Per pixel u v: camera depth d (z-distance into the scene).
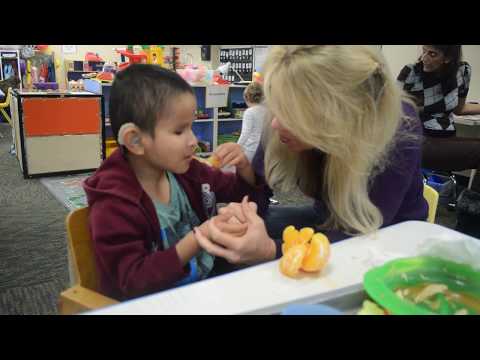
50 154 3.68
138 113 0.82
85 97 3.72
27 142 3.56
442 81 2.48
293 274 0.59
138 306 0.52
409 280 0.57
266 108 0.86
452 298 0.54
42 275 1.93
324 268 0.62
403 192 0.85
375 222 0.77
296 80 0.65
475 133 3.46
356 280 0.59
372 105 0.70
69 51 7.24
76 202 3.00
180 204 1.01
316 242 0.62
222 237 0.67
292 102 0.66
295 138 0.75
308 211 1.29
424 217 0.96
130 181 0.87
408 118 0.84
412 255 0.66
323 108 0.66
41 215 2.73
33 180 3.60
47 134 3.62
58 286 1.83
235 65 6.38
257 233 0.68
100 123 3.85
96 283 0.91
